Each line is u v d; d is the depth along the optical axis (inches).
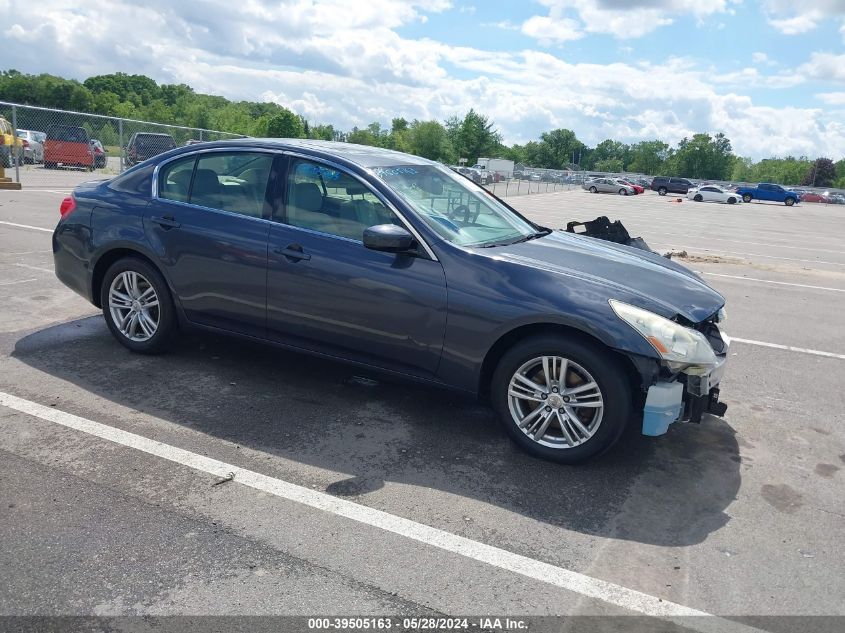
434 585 106.0
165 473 135.3
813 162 5034.5
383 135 4343.0
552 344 143.6
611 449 158.7
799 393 207.0
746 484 145.7
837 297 377.7
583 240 192.4
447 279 152.2
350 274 160.9
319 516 123.5
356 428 161.6
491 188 1749.5
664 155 6186.0
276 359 204.5
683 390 142.2
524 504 132.0
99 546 110.6
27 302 249.4
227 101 5162.4
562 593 105.9
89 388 174.6
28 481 129.0
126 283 196.9
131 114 3476.9
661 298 148.5
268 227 172.7
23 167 956.6
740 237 801.6
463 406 178.5
